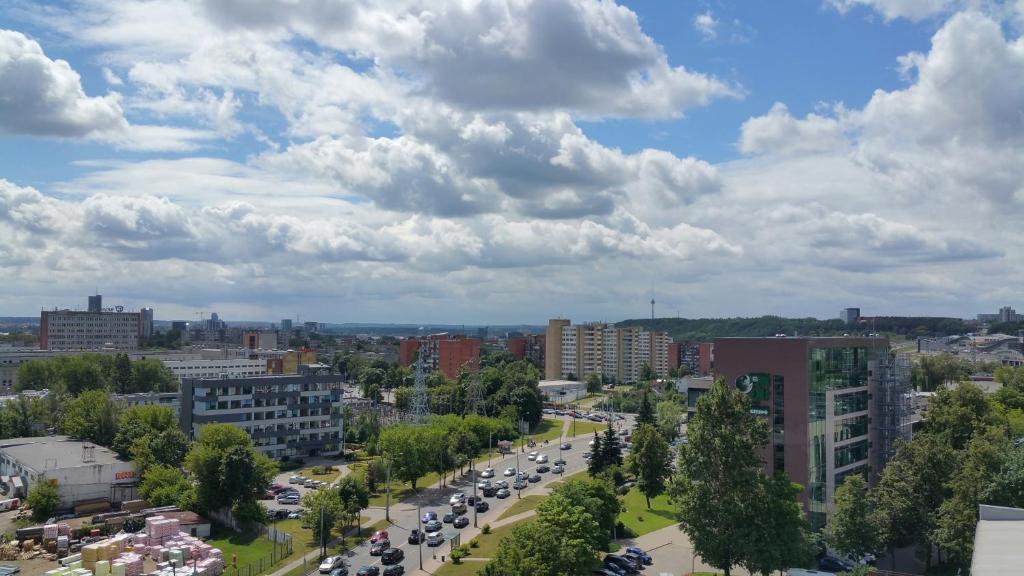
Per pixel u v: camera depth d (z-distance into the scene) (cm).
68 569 10312
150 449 15138
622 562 10619
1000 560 6128
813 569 9762
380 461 16788
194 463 13500
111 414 18388
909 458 10606
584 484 11819
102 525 12481
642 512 14050
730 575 10125
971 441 10731
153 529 11688
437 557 11562
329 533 12294
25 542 11531
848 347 12762
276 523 13838
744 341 12169
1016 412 15375
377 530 13325
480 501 14925
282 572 10919
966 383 13325
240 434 14750
